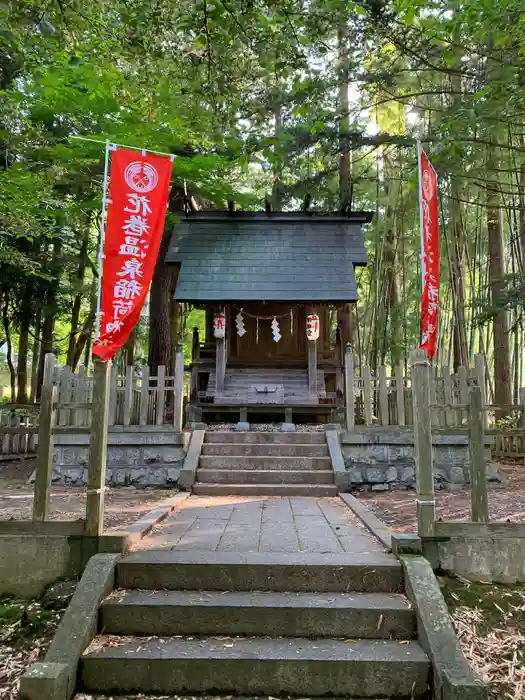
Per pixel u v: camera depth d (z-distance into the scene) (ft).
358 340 53.72
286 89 26.50
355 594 11.32
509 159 27.81
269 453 24.06
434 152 20.66
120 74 19.63
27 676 8.86
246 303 32.22
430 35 18.79
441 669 9.12
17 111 26.94
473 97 18.48
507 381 35.12
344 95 38.01
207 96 18.52
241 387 32.71
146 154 17.62
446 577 12.18
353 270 33.32
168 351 39.52
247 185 48.42
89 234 47.60
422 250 18.75
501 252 36.01
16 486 23.82
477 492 12.63
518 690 9.32
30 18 14.67
